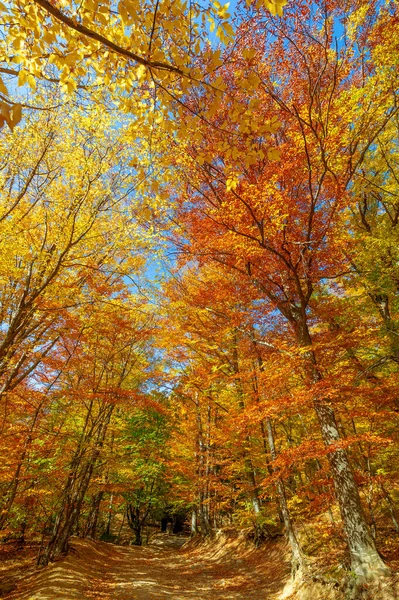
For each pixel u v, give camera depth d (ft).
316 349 26.12
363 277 29.09
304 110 25.45
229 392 42.34
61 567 32.73
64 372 32.17
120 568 41.37
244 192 24.14
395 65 24.94
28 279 21.43
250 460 41.60
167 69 9.99
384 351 29.81
